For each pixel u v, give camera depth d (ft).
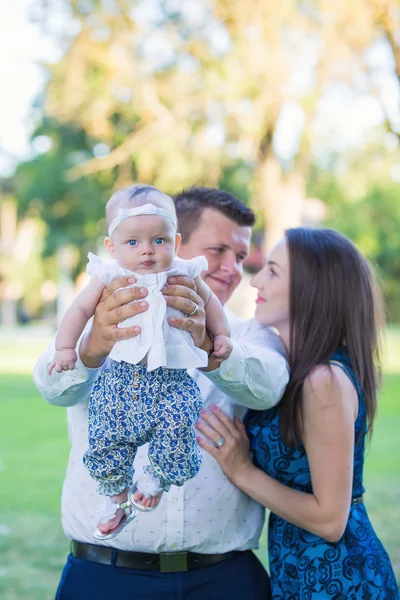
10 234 131.03
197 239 9.46
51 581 15.62
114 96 39.83
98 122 41.39
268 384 7.97
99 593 8.15
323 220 75.05
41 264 115.44
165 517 8.03
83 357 7.36
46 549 17.56
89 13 38.55
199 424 8.37
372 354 8.87
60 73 40.68
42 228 81.30
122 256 7.10
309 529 8.16
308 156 39.19
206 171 38.14
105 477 7.11
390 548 16.71
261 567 8.86
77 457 8.32
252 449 8.66
